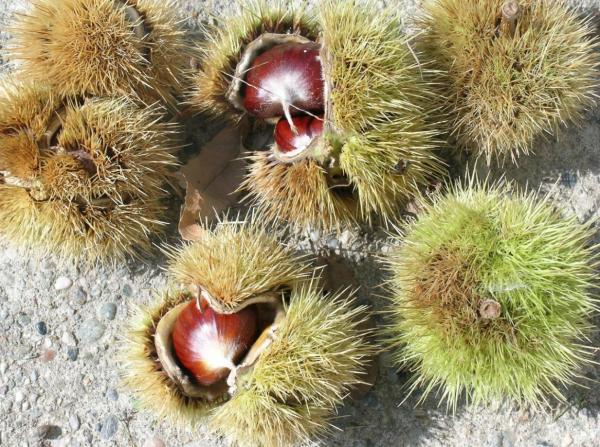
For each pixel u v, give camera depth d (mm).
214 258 443
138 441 491
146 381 450
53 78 456
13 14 498
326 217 462
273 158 457
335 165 445
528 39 436
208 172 483
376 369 482
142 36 461
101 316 496
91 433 493
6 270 501
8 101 452
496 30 440
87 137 449
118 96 461
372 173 440
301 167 443
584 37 478
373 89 429
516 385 444
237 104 470
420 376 460
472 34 440
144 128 457
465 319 426
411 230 449
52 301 499
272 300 452
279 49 452
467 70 444
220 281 438
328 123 436
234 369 439
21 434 496
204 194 481
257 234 457
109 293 497
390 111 434
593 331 473
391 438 481
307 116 451
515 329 426
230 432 448
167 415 460
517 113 448
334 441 484
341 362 443
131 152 453
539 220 432
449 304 428
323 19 437
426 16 459
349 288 483
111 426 493
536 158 483
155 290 495
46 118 453
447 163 479
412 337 448
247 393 432
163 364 449
